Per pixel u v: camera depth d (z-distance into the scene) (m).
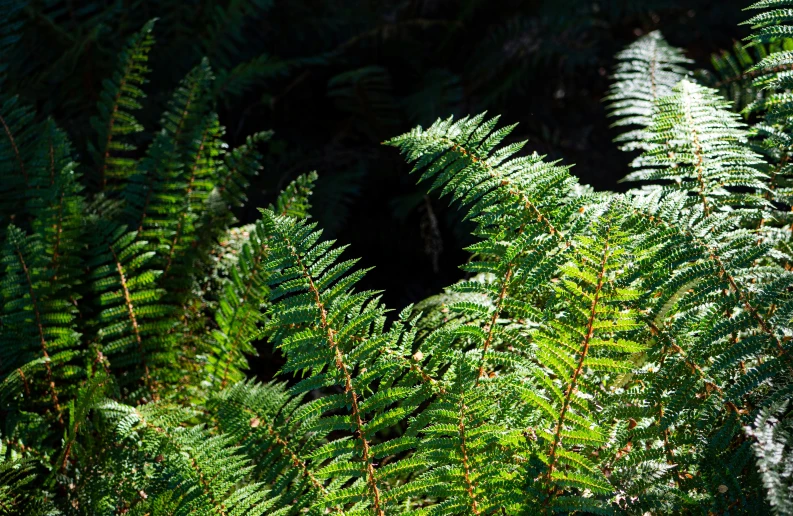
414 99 4.70
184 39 4.69
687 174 3.39
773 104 3.40
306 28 4.87
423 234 4.54
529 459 3.21
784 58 3.33
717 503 3.19
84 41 4.41
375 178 4.72
